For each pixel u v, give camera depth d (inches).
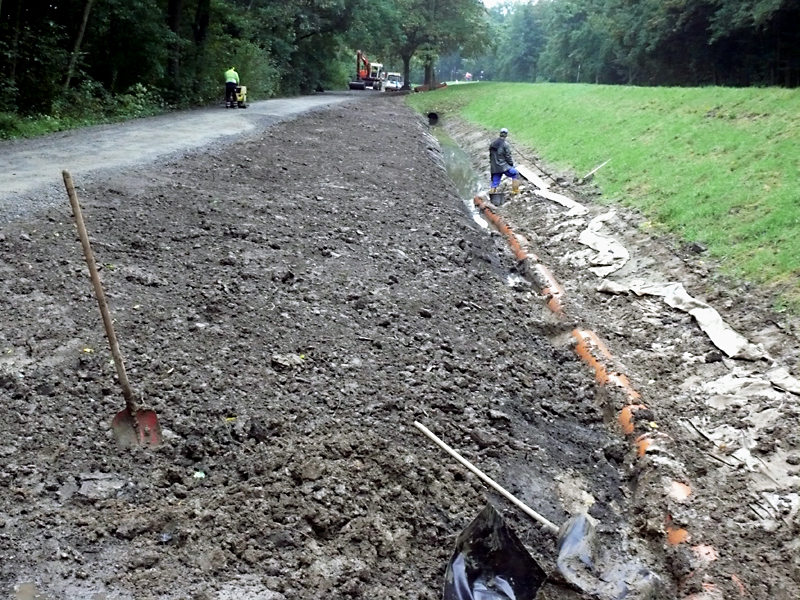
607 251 400.5
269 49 1600.6
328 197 458.0
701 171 452.4
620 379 250.4
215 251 313.4
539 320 309.3
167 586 130.9
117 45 1000.2
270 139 687.1
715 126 537.0
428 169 648.4
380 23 1894.7
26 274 254.7
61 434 173.0
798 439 208.5
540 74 3494.1
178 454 172.1
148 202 375.6
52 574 130.2
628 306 330.0
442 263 360.5
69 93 821.2
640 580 145.7
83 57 935.0
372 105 1391.5
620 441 221.3
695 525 176.4
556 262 414.6
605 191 514.3
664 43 1518.2
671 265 354.6
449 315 290.4
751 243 337.1
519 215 529.3
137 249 301.4
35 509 147.3
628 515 189.6
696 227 378.6
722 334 276.2
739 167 433.1
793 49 1206.3
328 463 169.6
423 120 1269.7
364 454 177.3
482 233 471.5
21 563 131.9
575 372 266.2
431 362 240.5
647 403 238.2
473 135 994.7
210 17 1349.7
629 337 299.4
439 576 147.3
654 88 781.3
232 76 1130.7
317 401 202.2
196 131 711.7
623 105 745.6
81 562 134.2
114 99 899.4
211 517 149.8
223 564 138.3
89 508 150.3
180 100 1101.7
